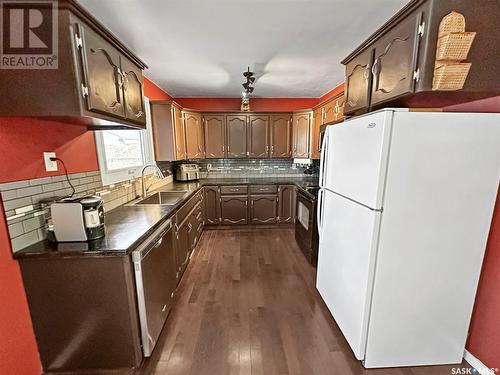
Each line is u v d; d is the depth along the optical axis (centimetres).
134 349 145
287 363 157
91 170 191
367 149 141
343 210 173
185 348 169
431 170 132
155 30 190
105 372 150
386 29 143
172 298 205
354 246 157
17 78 113
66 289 135
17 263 130
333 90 379
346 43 217
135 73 183
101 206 149
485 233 141
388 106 163
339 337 179
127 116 169
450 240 141
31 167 137
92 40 126
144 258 146
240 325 191
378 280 143
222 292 236
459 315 151
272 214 416
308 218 294
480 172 133
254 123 423
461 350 156
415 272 143
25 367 135
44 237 145
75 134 173
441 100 144
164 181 373
